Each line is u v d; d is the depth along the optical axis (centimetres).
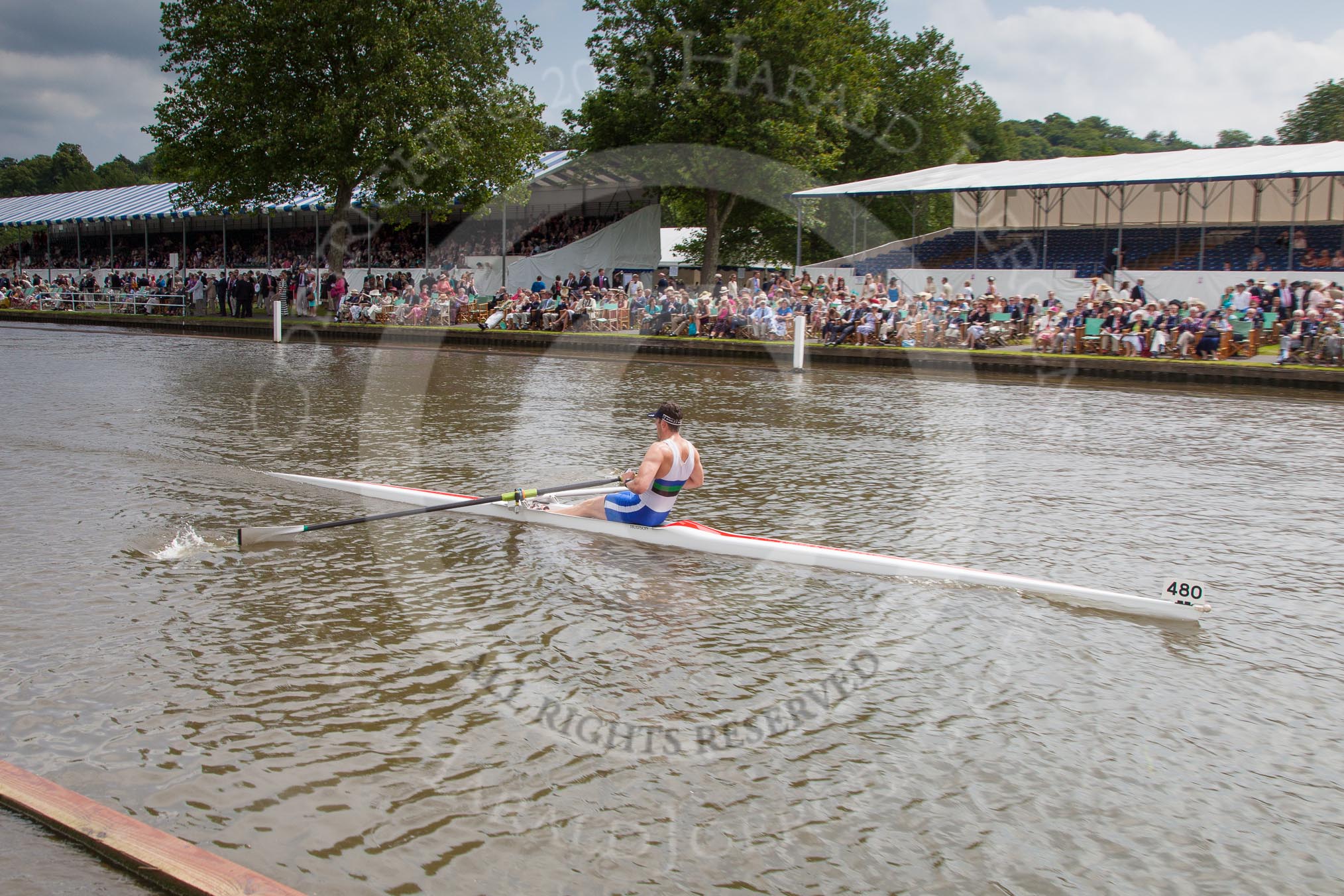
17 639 626
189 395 1742
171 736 512
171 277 3819
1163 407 1758
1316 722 552
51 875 397
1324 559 841
